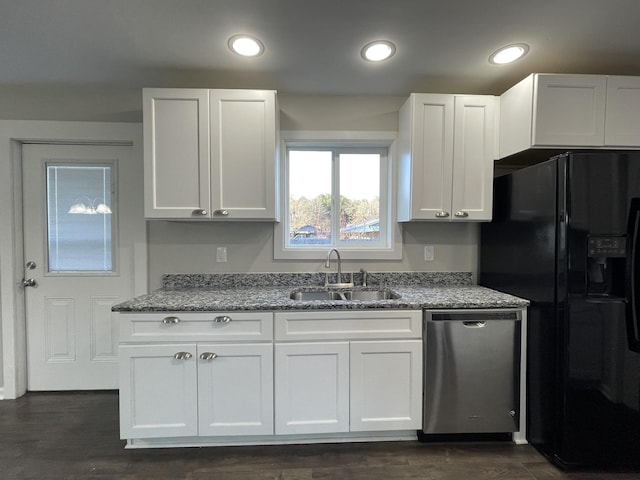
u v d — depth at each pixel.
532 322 1.86
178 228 2.38
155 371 1.79
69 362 2.46
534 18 1.70
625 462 1.66
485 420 1.88
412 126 2.09
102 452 1.82
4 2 1.57
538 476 1.65
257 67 2.05
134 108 2.32
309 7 1.64
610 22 1.72
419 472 1.68
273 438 1.90
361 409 1.86
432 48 1.91
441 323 1.85
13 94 2.26
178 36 1.80
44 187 2.39
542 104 1.85
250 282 2.39
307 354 1.83
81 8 1.62
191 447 1.86
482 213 2.13
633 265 1.60
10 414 2.17
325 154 2.51
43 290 2.43
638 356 1.64
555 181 1.68
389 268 2.46
